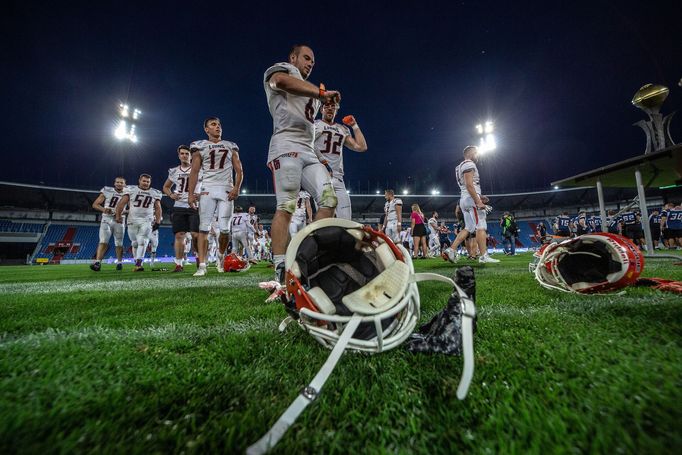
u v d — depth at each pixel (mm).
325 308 1235
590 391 992
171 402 1039
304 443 831
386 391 1075
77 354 1475
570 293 2775
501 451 760
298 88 2662
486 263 7516
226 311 2533
